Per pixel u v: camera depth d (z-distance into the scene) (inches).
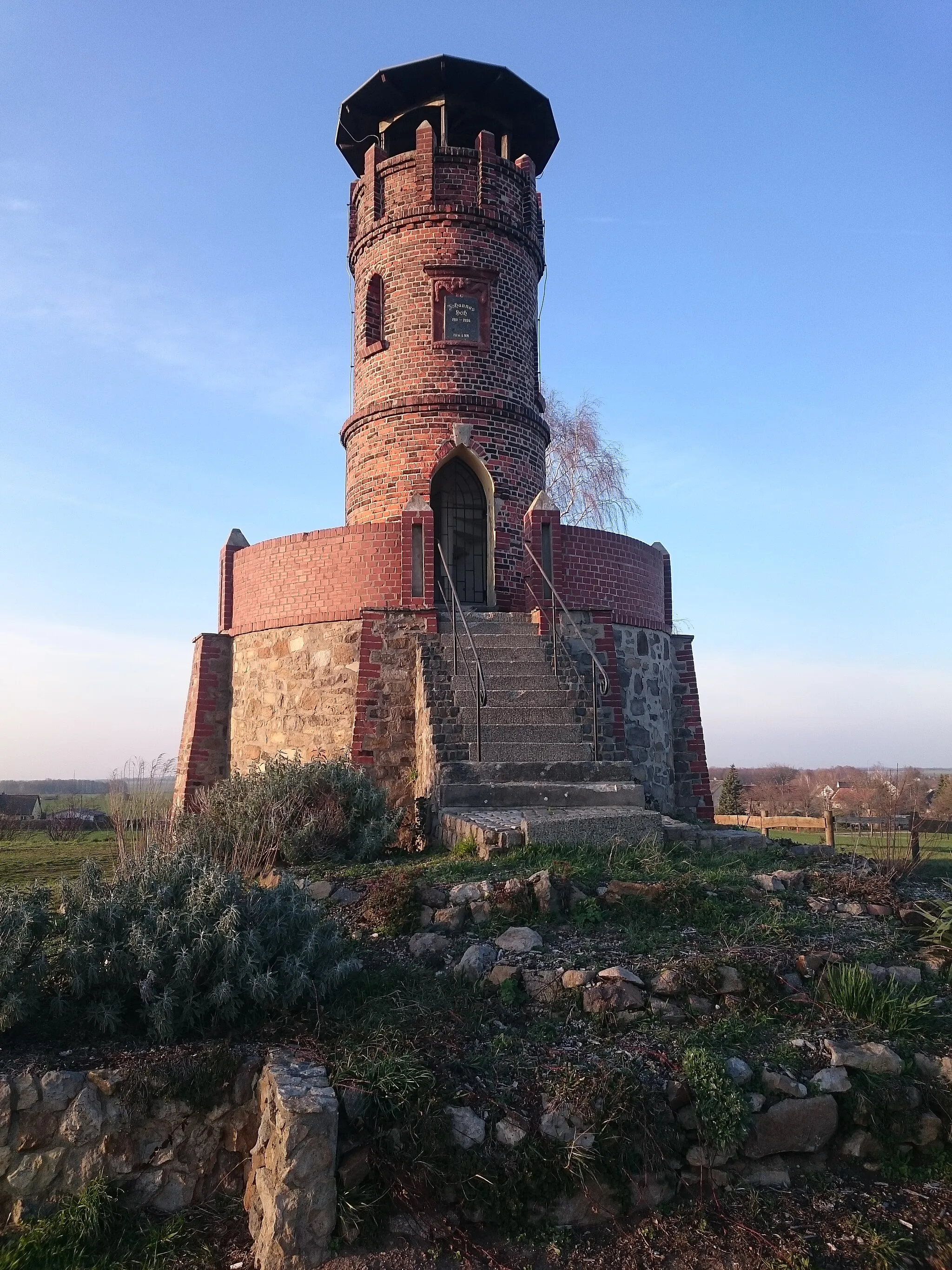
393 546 647.1
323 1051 243.4
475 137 853.2
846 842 583.8
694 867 377.7
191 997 251.0
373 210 786.2
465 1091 233.5
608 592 688.4
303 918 283.4
